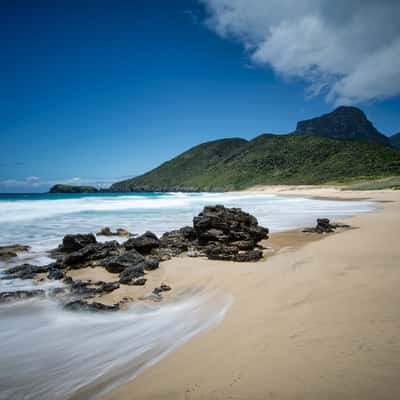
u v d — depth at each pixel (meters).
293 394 2.56
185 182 184.50
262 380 2.87
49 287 7.73
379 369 2.77
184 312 5.67
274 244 11.87
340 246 9.99
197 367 3.44
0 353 4.42
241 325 4.52
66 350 4.45
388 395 2.37
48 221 20.97
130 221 20.78
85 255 10.04
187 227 13.77
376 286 5.42
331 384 2.63
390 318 3.94
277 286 6.24
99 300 6.61
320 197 45.03
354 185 64.00
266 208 28.11
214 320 5.00
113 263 9.08
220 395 2.74
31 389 3.57
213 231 11.82
